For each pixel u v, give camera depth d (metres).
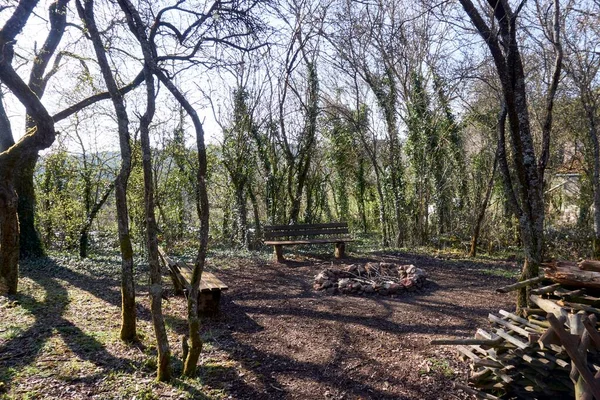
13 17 4.69
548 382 2.98
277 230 9.70
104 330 4.52
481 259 9.75
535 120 11.82
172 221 10.88
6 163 5.43
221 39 5.09
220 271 8.25
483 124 12.20
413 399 3.41
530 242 4.78
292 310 5.70
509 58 4.88
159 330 3.44
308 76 12.27
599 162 9.35
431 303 6.05
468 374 3.78
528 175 4.85
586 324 2.61
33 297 5.68
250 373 3.79
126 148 3.85
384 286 6.57
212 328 4.86
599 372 2.54
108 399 3.17
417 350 4.32
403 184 12.02
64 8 6.33
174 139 10.43
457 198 12.63
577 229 11.38
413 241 11.74
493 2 4.79
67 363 3.69
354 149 14.20
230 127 11.42
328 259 9.59
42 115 5.31
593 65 9.70
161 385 3.41
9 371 3.48
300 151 12.21
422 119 11.57
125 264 4.17
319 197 13.79
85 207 9.35
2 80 4.93
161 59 4.64
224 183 11.79
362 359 4.12
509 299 6.26
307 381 3.68
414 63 11.98
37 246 8.48
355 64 12.07
